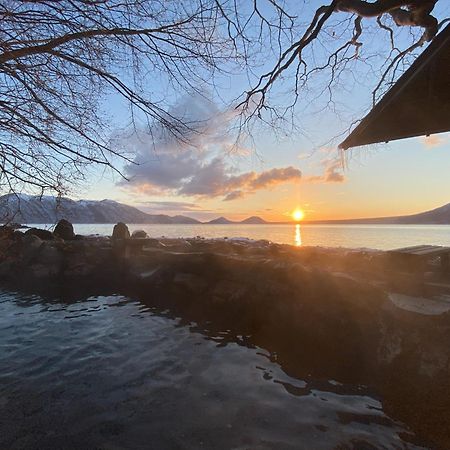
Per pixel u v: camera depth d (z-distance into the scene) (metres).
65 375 5.22
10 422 3.97
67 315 8.62
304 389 4.75
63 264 13.55
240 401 4.43
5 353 6.11
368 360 5.40
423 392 4.22
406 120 3.73
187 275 10.40
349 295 6.27
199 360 5.79
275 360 5.78
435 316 4.54
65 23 2.60
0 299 10.48
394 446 3.49
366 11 3.46
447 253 6.37
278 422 3.94
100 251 13.54
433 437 3.62
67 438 3.67
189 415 4.11
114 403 4.40
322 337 6.34
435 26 3.88
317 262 9.01
